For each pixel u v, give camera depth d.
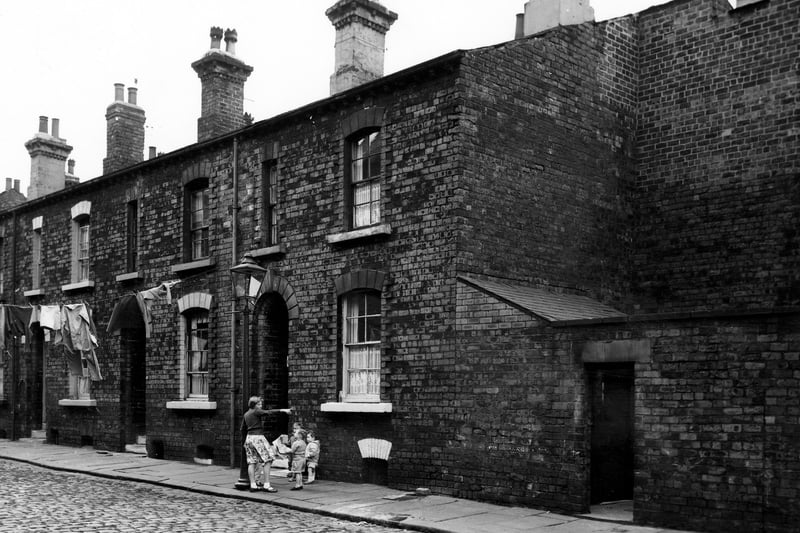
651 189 17.20
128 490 15.14
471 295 13.62
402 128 15.11
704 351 10.84
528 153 15.27
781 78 15.47
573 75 16.34
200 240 20.30
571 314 13.69
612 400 13.24
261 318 18.09
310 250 16.84
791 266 14.99
